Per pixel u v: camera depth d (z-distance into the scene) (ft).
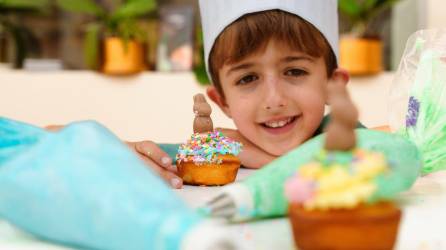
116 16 5.76
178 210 2.00
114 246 2.03
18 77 5.88
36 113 5.87
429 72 3.04
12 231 2.32
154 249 1.88
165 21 5.78
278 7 3.39
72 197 2.11
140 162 2.26
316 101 3.45
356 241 2.02
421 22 5.88
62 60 6.49
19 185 2.20
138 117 5.75
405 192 2.72
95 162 2.19
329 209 2.04
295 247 2.18
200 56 5.66
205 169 3.02
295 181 2.11
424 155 2.96
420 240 2.26
